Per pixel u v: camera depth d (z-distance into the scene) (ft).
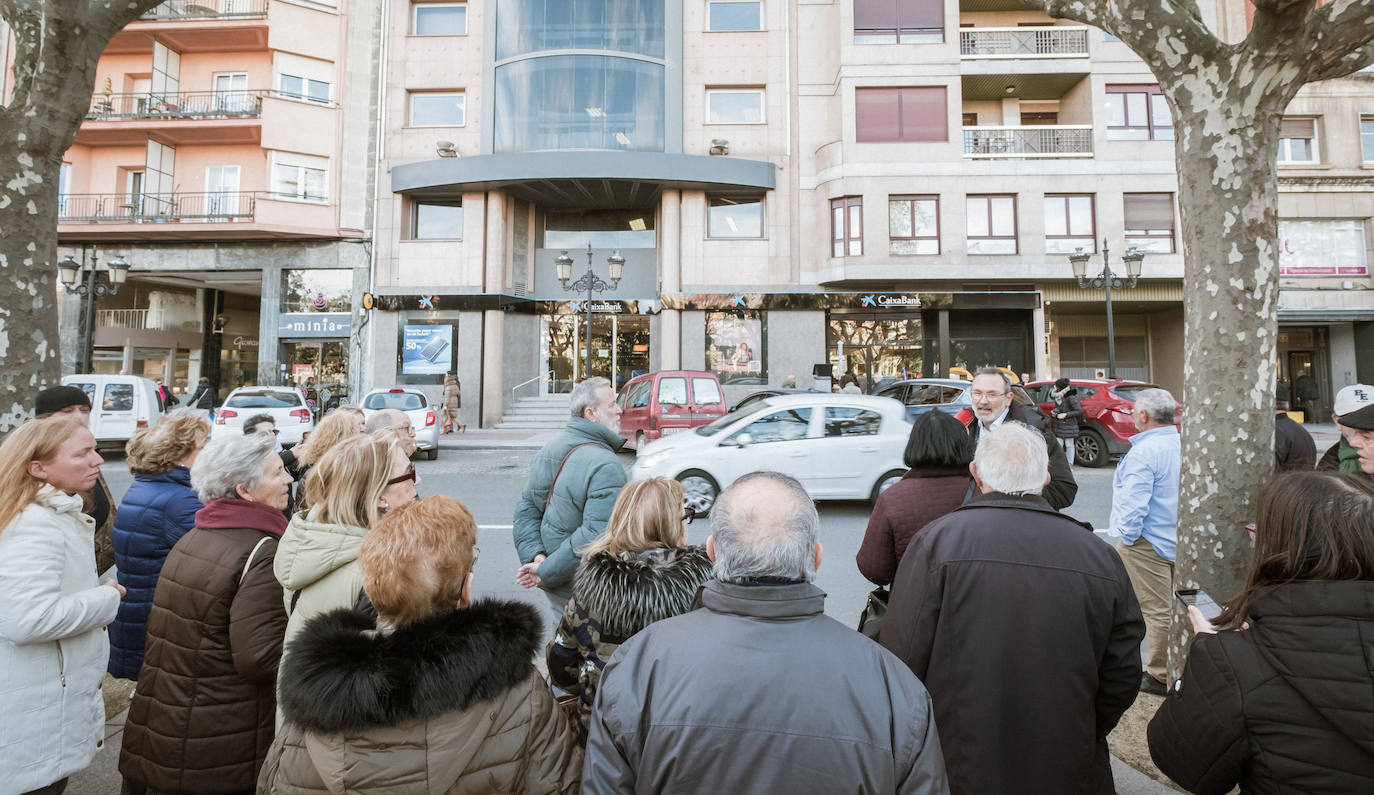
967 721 6.13
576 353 69.21
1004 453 6.83
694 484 26.27
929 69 62.23
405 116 66.90
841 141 62.69
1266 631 4.63
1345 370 65.87
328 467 7.13
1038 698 5.98
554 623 10.35
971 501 6.93
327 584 6.61
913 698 4.30
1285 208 63.00
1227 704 4.65
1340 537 4.47
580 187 65.16
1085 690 6.01
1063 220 61.00
